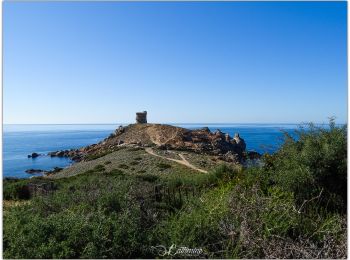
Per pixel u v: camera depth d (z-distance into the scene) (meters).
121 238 5.62
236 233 5.86
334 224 6.33
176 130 75.69
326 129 8.52
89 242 5.30
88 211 7.00
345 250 5.45
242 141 72.44
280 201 6.87
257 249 5.54
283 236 5.78
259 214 6.21
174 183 10.95
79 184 10.23
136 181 9.70
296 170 7.78
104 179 10.47
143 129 80.94
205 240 5.74
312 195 7.73
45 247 5.12
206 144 64.00
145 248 5.68
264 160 9.05
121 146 64.44
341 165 7.76
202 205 7.03
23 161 69.50
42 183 13.24
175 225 6.18
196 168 37.94
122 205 7.26
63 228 5.62
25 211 7.29
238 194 7.15
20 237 5.35
